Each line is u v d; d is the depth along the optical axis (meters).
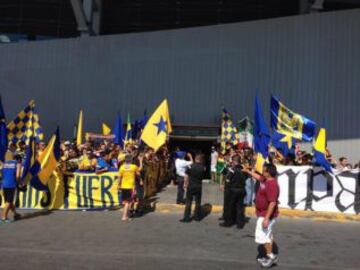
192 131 26.52
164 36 27.59
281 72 26.45
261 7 31.44
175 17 32.12
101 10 32.47
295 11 31.30
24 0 32.84
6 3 32.94
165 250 8.49
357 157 25.48
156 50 27.61
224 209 11.12
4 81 28.42
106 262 7.51
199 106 26.98
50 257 7.79
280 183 13.75
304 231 10.73
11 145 11.79
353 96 25.83
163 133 14.42
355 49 26.05
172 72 27.38
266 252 7.61
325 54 26.22
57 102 27.98
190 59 27.31
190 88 27.16
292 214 12.84
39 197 13.13
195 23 31.89
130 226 10.77
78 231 10.11
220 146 25.53
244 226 11.07
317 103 26.05
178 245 8.93
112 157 14.21
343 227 11.41
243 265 7.57
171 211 13.05
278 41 26.66
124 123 27.25
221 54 27.09
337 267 7.69
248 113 26.58
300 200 13.60
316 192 13.54
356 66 25.97
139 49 27.73
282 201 13.70
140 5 32.66
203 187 21.27
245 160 13.86
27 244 8.79
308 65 26.28
